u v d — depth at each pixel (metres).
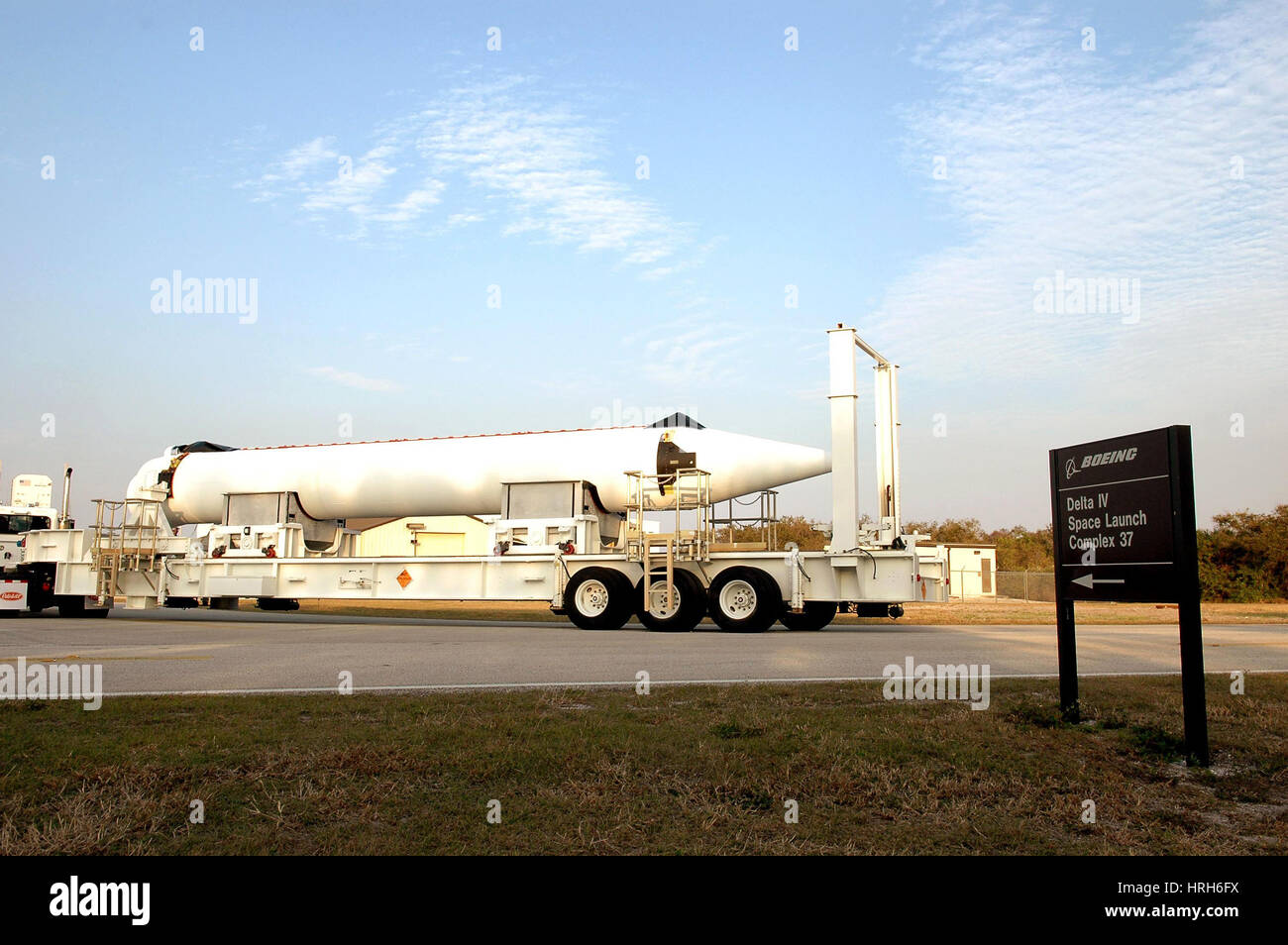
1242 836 5.54
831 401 16.47
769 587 16.66
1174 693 9.20
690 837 5.24
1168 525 7.11
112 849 4.92
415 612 26.34
